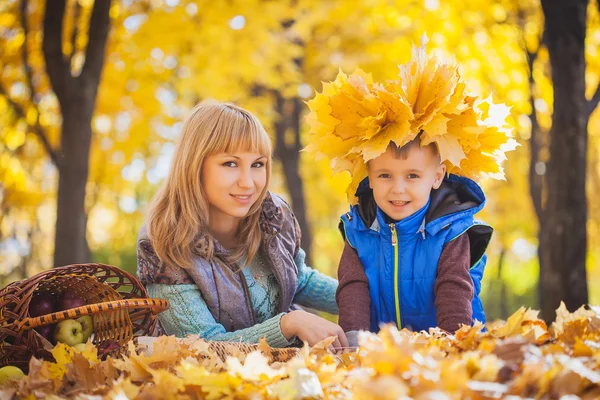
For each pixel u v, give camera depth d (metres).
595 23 6.53
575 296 4.86
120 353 2.00
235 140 2.40
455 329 2.21
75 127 5.91
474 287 2.46
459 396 1.14
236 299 2.49
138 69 8.01
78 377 1.70
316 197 13.45
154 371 1.52
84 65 5.94
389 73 8.11
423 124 2.22
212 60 7.53
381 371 1.26
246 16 7.46
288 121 9.06
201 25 7.45
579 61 4.80
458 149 2.23
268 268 2.64
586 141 4.89
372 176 2.37
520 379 1.21
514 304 14.95
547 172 4.98
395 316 2.43
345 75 2.38
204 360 1.76
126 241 13.52
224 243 2.62
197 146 2.42
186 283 2.41
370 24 8.44
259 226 2.59
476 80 8.37
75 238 5.96
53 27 5.79
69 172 5.94
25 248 11.58
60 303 2.19
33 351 2.00
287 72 7.91
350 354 1.71
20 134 9.07
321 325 2.21
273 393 1.39
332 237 17.25
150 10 7.43
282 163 9.02
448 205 2.39
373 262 2.45
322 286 2.92
